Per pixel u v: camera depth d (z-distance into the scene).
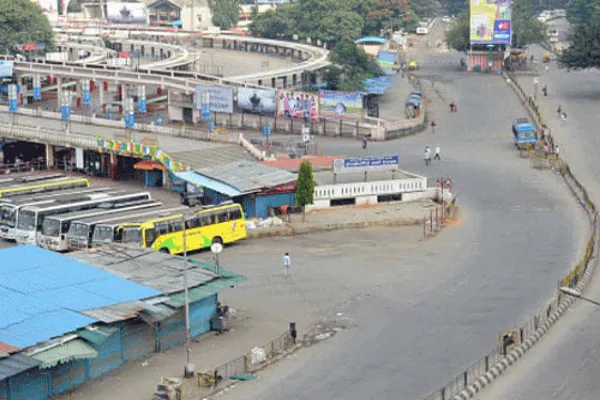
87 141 127.94
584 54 183.25
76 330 59.09
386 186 109.44
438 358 63.38
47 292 64.44
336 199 107.75
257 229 98.00
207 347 66.31
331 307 74.75
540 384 59.34
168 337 66.06
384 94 187.75
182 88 163.88
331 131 150.12
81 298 63.72
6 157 142.12
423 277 82.25
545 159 128.25
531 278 80.75
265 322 71.44
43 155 143.12
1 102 186.38
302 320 71.88
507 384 59.38
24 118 154.88
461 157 133.50
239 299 77.00
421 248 92.06
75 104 191.50
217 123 159.25
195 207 96.50
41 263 70.56
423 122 157.62
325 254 90.50
